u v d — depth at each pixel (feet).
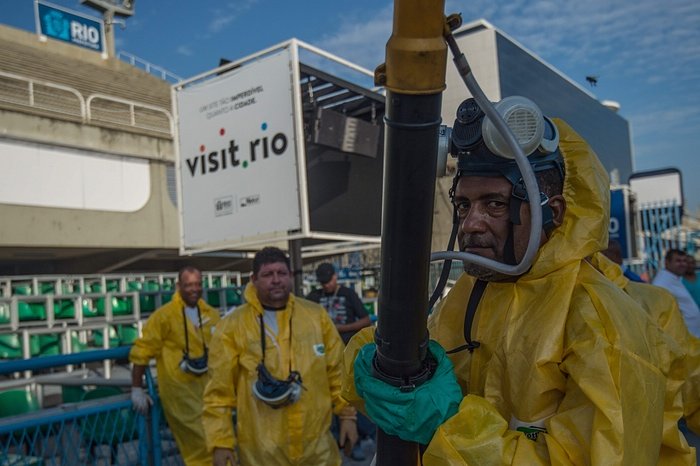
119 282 37.58
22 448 11.85
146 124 68.44
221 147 17.76
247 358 10.85
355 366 3.81
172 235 60.49
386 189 2.94
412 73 2.69
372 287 44.57
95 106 66.54
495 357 4.11
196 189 18.53
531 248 3.34
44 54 78.23
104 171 56.08
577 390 3.61
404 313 3.17
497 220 3.95
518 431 3.74
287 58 16.15
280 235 16.39
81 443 12.66
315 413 10.84
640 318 3.88
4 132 49.55
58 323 26.99
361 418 18.13
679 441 4.22
